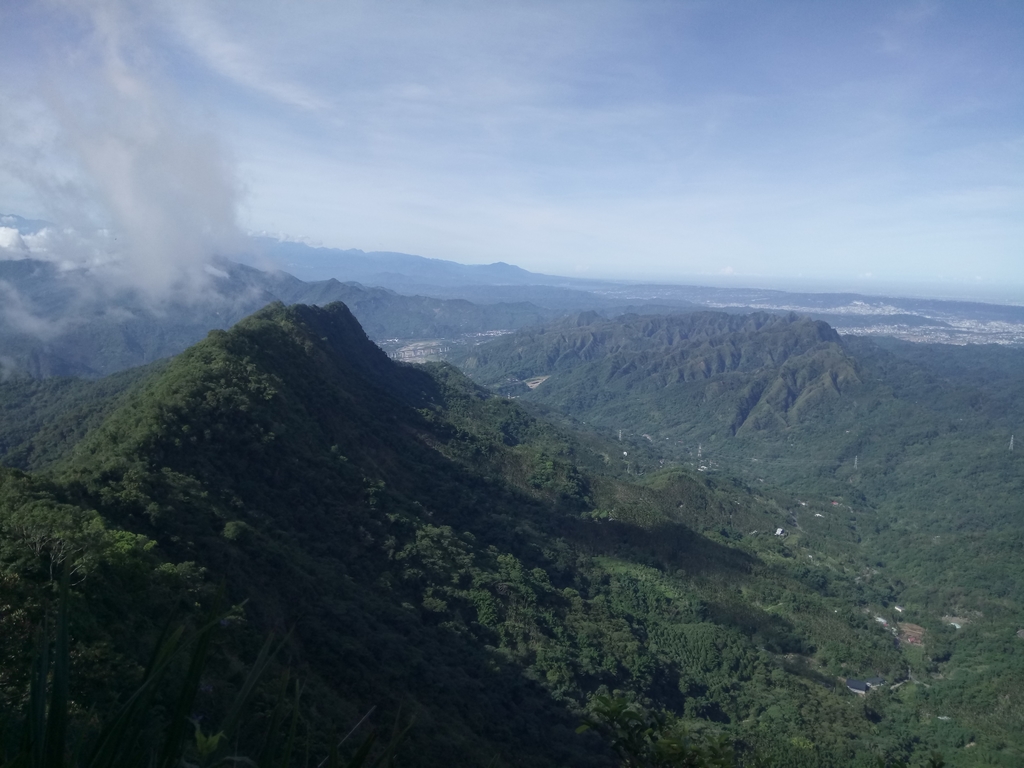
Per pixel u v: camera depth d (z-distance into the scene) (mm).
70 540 21859
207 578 27766
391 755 3635
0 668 15320
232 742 3502
